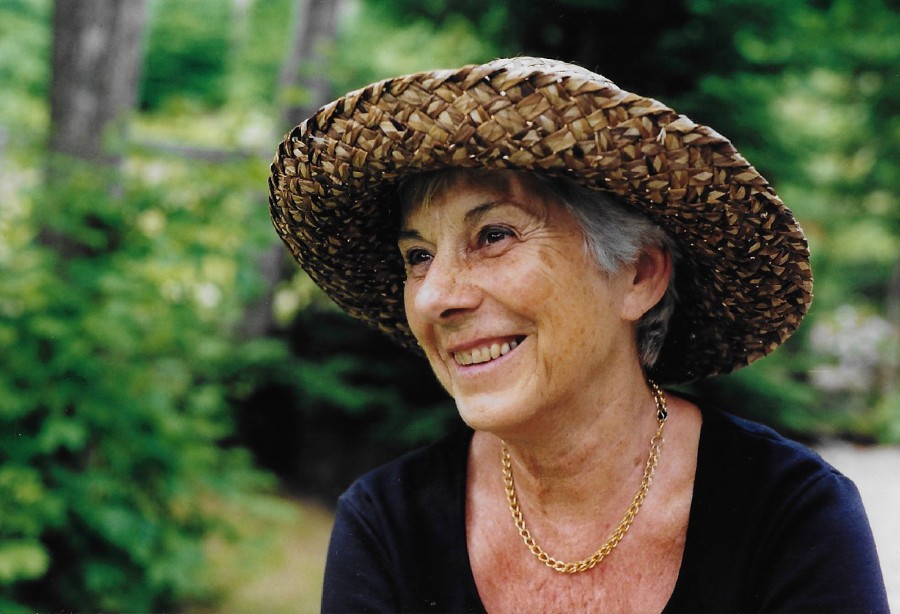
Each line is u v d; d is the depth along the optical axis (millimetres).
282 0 11930
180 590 4148
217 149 4527
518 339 1230
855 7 6371
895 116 8828
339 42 6844
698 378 1649
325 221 1435
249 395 6309
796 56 4949
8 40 10430
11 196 4004
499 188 1189
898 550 4434
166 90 12828
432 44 5594
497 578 1376
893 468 7203
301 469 6312
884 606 1185
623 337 1330
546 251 1197
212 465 4543
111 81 4441
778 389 5043
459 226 1215
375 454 6117
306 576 4793
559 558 1350
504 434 1266
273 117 6148
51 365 3596
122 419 3812
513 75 1052
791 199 6117
